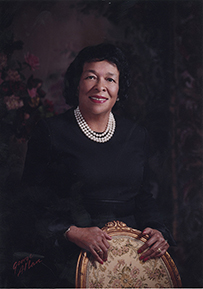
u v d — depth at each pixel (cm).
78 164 154
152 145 251
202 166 253
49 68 238
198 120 258
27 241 154
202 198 249
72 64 169
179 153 252
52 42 238
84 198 154
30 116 229
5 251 156
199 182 251
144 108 253
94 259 138
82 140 160
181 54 258
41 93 235
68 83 172
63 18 242
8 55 225
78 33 245
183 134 255
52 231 146
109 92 159
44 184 158
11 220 158
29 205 155
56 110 238
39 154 158
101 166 156
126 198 161
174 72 256
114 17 250
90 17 247
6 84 224
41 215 152
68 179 154
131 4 251
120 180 159
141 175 168
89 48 163
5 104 222
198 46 258
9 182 203
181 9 257
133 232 149
